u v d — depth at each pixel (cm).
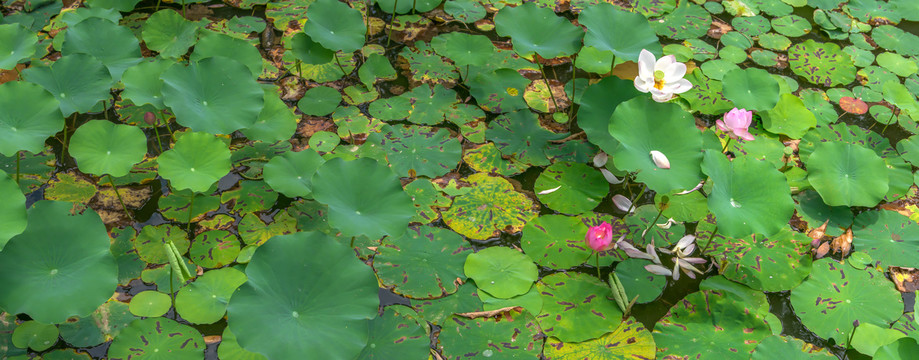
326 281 215
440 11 396
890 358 222
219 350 225
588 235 249
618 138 268
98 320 232
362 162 247
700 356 235
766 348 236
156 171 290
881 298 260
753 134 329
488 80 348
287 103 330
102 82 279
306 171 272
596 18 311
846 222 290
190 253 259
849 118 347
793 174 312
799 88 362
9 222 209
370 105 330
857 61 380
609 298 253
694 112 343
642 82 287
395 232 236
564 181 300
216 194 283
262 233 268
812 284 264
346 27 326
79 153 250
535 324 242
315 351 201
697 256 275
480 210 286
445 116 329
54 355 223
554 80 357
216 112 271
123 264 251
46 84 269
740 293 260
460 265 263
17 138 244
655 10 404
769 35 396
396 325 234
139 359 221
